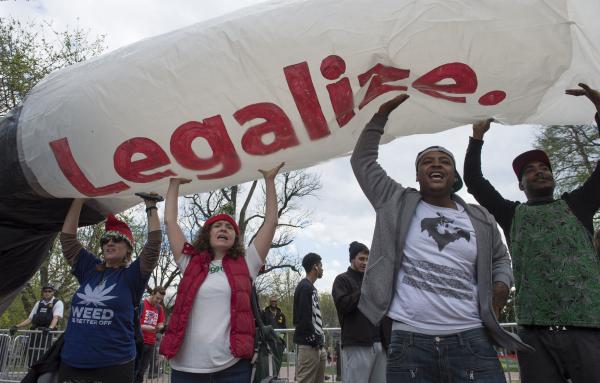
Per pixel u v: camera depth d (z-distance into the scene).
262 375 2.42
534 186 2.51
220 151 2.57
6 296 3.19
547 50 2.23
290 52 2.29
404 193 2.28
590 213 2.37
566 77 2.44
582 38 2.24
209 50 2.35
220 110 2.45
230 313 2.38
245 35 2.31
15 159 2.68
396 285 2.07
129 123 2.51
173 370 2.36
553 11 2.16
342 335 3.84
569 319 2.09
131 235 3.10
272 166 2.74
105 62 2.56
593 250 2.24
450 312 1.93
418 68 2.32
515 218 2.42
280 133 2.51
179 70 2.39
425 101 2.53
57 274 15.38
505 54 2.25
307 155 2.68
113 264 2.96
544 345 2.16
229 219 2.70
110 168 2.65
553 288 2.16
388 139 2.79
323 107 2.42
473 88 2.38
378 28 2.23
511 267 2.25
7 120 2.75
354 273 4.04
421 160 2.32
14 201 2.82
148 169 2.66
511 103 2.45
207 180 2.78
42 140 2.63
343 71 2.31
